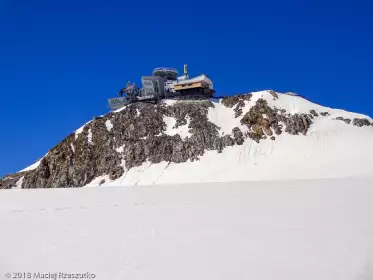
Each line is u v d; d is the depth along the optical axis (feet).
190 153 257.14
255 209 54.80
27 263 31.53
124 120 292.40
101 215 53.93
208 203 62.13
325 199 62.69
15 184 284.82
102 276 28.63
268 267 30.35
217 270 29.78
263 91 302.25
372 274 28.45
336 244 36.04
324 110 293.43
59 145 291.17
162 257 33.22
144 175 246.68
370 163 209.97
